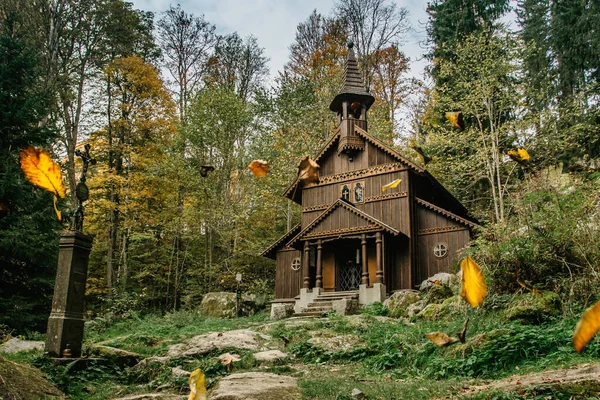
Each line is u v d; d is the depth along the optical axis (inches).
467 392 265.3
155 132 1363.2
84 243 403.5
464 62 1077.8
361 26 1572.3
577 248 473.1
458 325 466.9
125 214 1232.2
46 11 1081.4
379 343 464.1
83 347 420.5
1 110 684.7
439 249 969.5
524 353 344.8
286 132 1341.0
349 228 975.0
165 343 577.0
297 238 1030.4
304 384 313.3
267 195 1299.2
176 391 333.1
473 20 1363.2
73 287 388.5
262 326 692.7
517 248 511.8
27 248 648.4
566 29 1106.7
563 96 1110.4
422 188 1087.0
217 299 1102.4
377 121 1328.7
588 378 236.5
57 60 1091.9
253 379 331.6
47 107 798.5
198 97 1368.1
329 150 1125.1
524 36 1228.5
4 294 666.8
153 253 1355.8
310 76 1454.2
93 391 333.7
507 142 1017.5
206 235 1357.0
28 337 614.2
